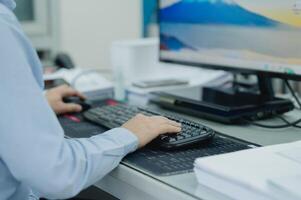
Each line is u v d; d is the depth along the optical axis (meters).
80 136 1.13
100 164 0.91
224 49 1.40
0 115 0.85
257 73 1.31
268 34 1.27
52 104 1.35
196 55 1.49
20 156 0.85
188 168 0.90
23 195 1.01
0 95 0.85
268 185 0.71
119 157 0.94
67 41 3.09
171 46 1.57
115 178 0.97
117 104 1.43
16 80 0.85
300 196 0.66
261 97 1.40
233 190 0.75
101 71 1.98
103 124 1.20
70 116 1.36
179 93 1.50
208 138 1.04
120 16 3.23
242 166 0.79
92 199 1.36
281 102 1.33
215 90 1.52
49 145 0.86
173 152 1.00
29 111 0.85
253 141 1.08
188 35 1.50
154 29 2.52
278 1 1.23
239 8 1.33
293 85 1.61
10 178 0.94
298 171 0.77
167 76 1.82
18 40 0.89
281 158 0.83
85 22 3.11
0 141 0.86
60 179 0.86
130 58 1.75
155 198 0.87
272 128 1.21
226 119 1.24
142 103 1.54
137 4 3.27
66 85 1.53
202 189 0.81
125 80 1.74
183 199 0.79
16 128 0.84
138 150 1.01
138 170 0.91
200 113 1.30
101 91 1.64
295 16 1.19
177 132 1.05
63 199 0.94
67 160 0.87
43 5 3.02
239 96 1.42
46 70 1.84
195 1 1.46
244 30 1.33
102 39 3.19
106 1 3.15
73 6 3.06
